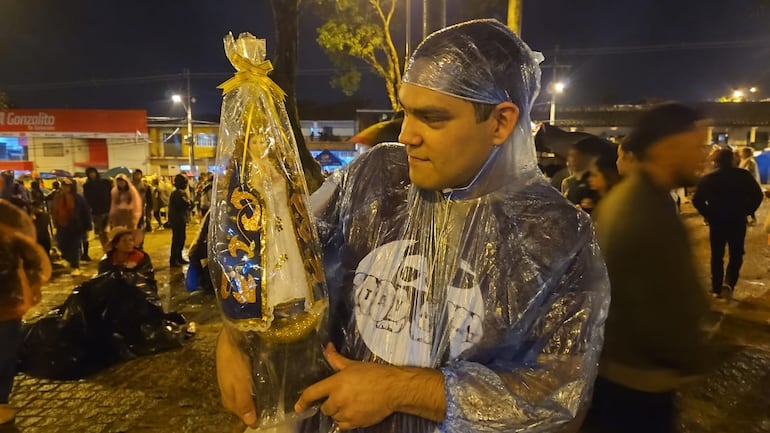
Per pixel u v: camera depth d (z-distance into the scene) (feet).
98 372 16.24
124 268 18.34
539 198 3.64
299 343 3.27
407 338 3.60
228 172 3.31
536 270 3.48
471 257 3.55
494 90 3.30
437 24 8.29
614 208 6.61
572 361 3.39
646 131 6.58
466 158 3.40
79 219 31.27
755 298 22.90
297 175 3.50
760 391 14.12
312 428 3.85
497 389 3.24
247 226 3.18
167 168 120.88
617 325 6.33
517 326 3.46
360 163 4.20
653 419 6.36
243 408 3.33
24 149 107.86
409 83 3.39
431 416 3.29
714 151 22.75
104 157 114.01
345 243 3.98
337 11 53.98
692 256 6.55
